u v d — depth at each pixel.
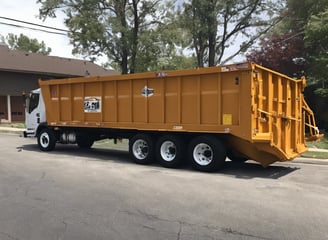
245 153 10.71
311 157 13.70
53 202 7.23
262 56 24.36
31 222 6.06
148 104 11.93
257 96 10.02
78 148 16.66
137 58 33.12
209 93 10.62
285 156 10.38
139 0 32.44
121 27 31.06
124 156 14.09
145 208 6.82
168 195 7.79
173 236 5.43
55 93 14.78
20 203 7.16
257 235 5.47
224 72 10.27
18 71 37.97
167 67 34.69
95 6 31.41
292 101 11.84
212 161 10.48
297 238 5.36
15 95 38.38
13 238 5.39
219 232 5.59
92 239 5.33
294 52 23.36
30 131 16.12
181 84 11.19
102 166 11.53
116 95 12.79
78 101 14.02
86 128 14.35
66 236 5.45
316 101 22.64
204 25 32.53
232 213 6.53
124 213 6.52
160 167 11.46
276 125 10.70
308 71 22.61
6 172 10.35
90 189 8.30
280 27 27.53
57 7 31.02
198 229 5.72
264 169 11.22
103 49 31.70
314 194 7.96
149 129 11.89
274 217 6.32
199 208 6.83
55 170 10.72
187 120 11.07
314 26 20.19
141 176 9.88
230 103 10.21
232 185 8.82
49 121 15.01
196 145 10.79
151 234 5.51
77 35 30.77
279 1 32.16
